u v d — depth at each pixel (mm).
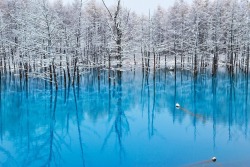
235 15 57375
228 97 34188
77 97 34656
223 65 67312
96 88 40906
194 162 16031
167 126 22719
